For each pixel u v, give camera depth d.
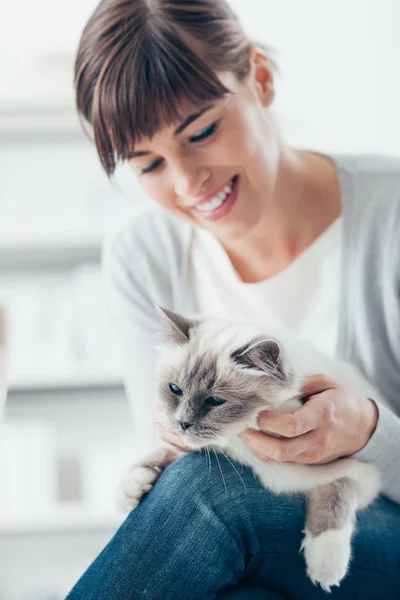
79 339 2.13
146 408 1.43
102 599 1.00
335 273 1.27
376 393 1.24
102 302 2.12
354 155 1.35
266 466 1.10
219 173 1.14
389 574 1.11
